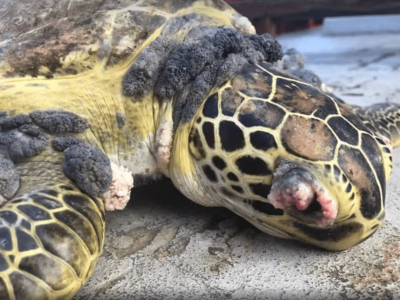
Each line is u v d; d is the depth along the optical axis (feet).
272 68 1.04
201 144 0.95
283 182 0.82
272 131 0.88
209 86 0.97
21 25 1.07
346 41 4.04
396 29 4.62
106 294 0.87
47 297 0.69
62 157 0.91
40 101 0.97
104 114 1.02
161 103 1.03
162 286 0.89
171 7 1.09
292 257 0.96
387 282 0.88
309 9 3.81
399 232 1.04
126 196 0.95
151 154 1.07
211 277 0.91
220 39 0.99
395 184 1.29
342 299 0.83
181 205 1.20
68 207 0.79
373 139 0.95
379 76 2.59
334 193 0.85
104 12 1.05
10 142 0.89
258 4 3.82
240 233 1.06
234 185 0.93
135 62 1.00
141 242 1.04
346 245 0.93
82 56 1.02
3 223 0.71
